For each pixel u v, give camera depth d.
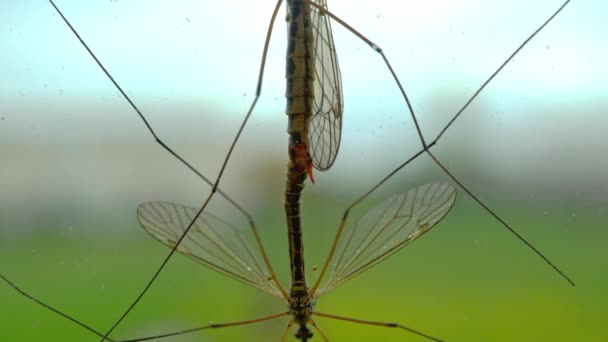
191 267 0.15
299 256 0.14
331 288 0.14
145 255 0.15
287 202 0.14
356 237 0.14
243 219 0.15
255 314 0.15
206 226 0.14
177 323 0.15
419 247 0.15
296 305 0.14
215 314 0.15
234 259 0.14
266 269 0.14
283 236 0.15
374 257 0.14
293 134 0.13
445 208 0.14
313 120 0.13
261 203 0.15
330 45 0.13
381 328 0.15
